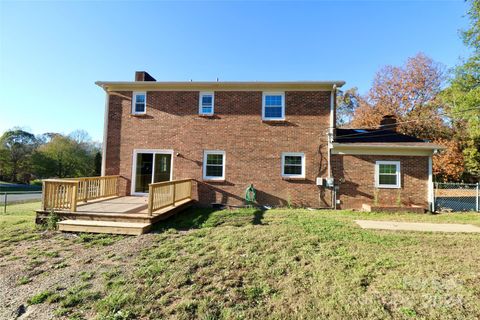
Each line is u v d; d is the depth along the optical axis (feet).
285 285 11.99
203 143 36.96
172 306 10.34
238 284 12.17
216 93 37.32
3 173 123.03
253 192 35.37
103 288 11.89
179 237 20.07
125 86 38.47
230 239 18.81
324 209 33.91
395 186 33.40
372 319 9.26
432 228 23.09
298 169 35.50
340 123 102.27
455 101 61.67
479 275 12.69
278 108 36.37
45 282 12.70
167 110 37.88
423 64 80.18
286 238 19.08
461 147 70.28
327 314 9.69
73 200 24.41
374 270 13.41
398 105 81.76
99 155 111.24
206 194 36.24
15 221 25.94
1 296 11.41
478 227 23.65
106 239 19.94
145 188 37.55
